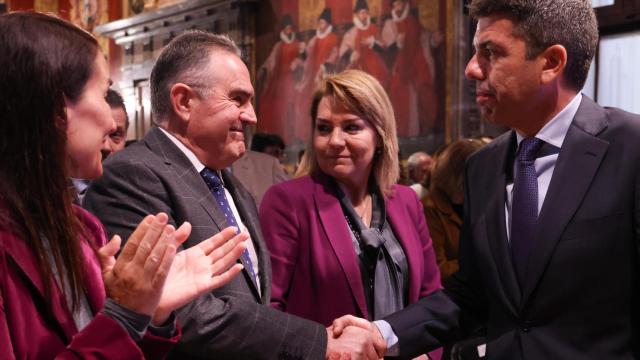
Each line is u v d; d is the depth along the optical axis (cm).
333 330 226
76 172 139
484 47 192
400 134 1109
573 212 183
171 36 1523
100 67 140
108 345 123
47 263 127
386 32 1134
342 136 258
